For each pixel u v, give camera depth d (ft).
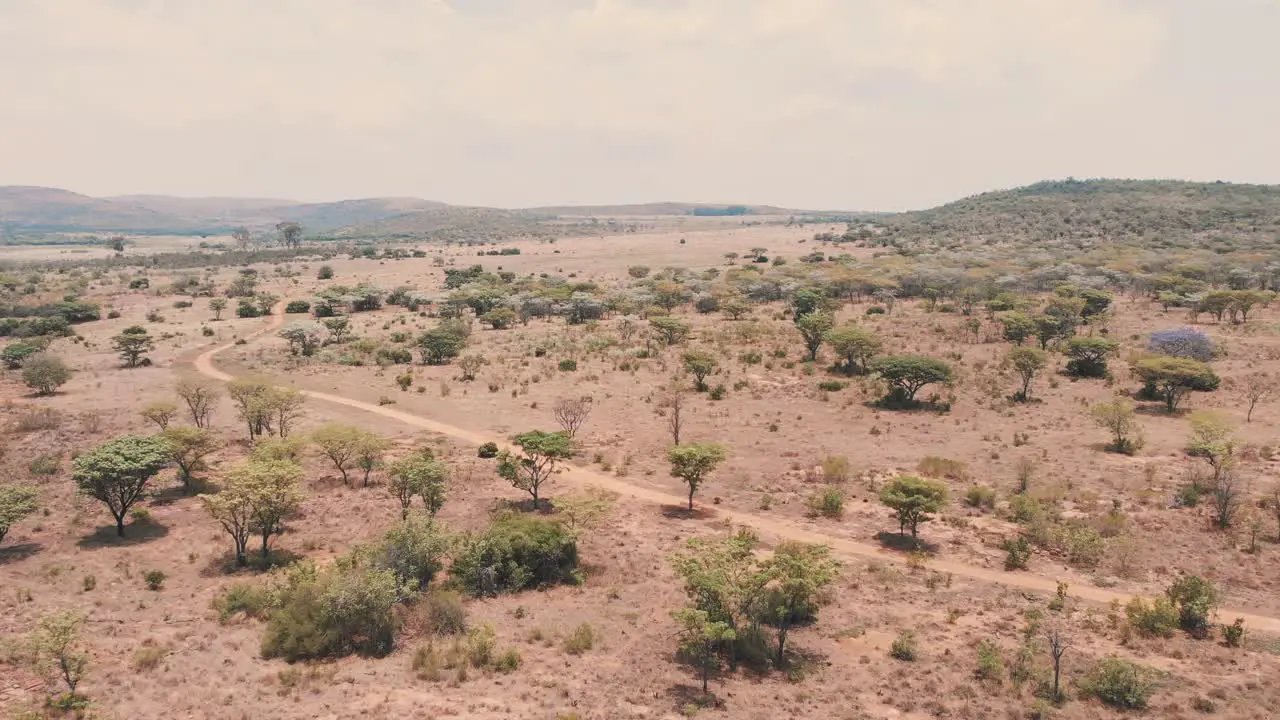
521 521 134.82
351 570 115.34
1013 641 103.96
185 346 362.74
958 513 155.02
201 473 182.39
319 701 85.56
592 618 112.06
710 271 620.90
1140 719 84.12
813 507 157.48
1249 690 90.17
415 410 239.91
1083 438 202.08
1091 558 131.13
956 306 409.28
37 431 210.38
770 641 103.86
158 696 86.07
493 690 89.25
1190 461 180.55
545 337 374.22
